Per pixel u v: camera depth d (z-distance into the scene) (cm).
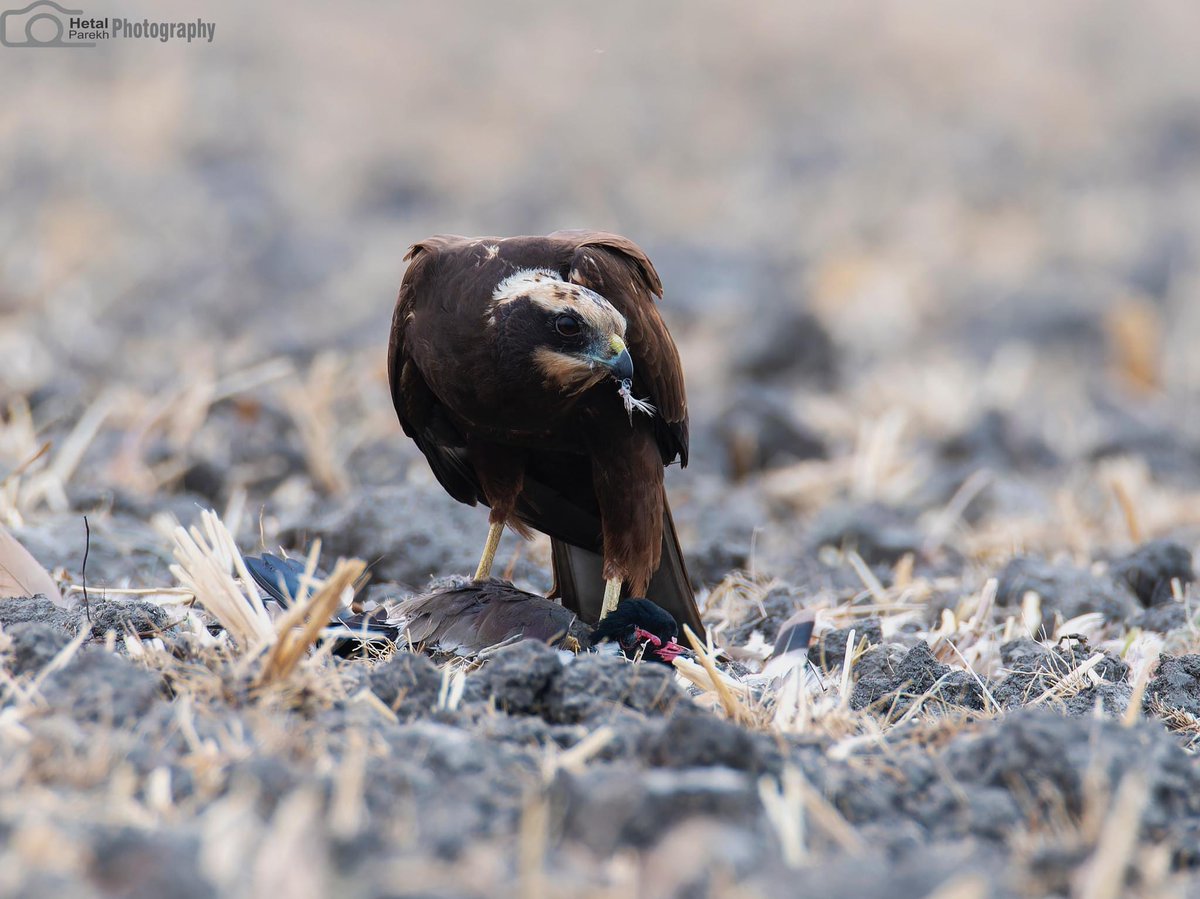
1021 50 5253
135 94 3950
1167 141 4581
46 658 665
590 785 525
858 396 2056
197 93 4106
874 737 651
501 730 629
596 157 4156
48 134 3569
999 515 1484
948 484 1576
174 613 868
